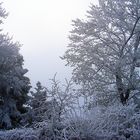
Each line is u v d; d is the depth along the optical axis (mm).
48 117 6855
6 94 28219
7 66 28391
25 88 29688
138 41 19906
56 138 6562
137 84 18594
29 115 24672
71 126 6656
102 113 7242
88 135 6574
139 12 19688
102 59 19547
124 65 18750
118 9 19984
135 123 7297
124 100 18703
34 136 6750
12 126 26594
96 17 20344
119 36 20500
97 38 20656
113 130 6953
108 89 19281
